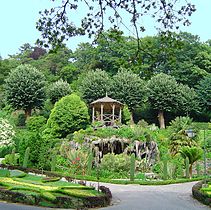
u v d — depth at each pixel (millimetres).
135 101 52938
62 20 8469
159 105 53875
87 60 71250
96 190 19031
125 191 21109
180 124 42562
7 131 40344
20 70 52594
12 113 56625
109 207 14664
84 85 53906
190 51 64125
